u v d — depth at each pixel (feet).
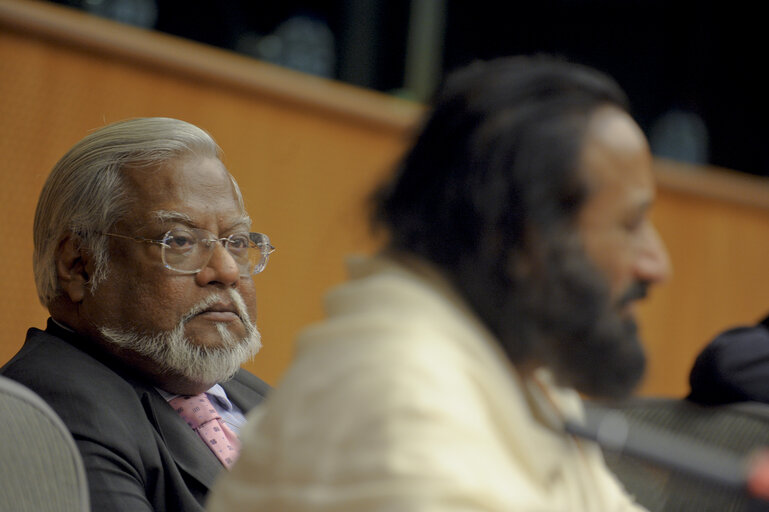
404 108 30.78
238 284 17.02
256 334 17.33
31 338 16.29
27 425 10.98
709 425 14.47
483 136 8.18
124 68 25.20
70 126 24.35
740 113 55.42
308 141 28.76
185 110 26.40
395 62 45.70
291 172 28.45
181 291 16.11
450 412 7.52
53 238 16.29
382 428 7.44
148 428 15.23
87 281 16.14
